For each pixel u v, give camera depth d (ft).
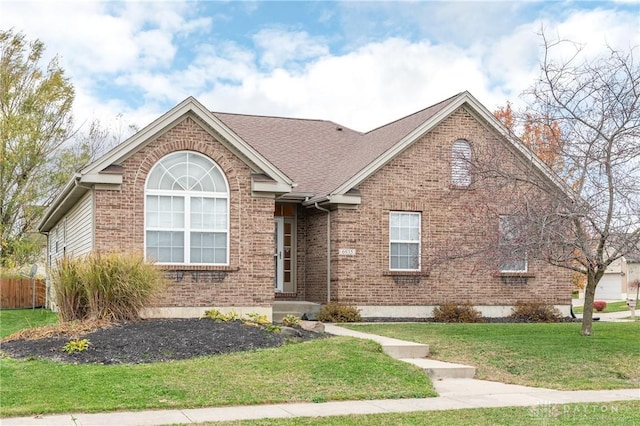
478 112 75.77
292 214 79.30
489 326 64.49
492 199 53.93
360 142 87.66
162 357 42.04
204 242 62.28
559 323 70.54
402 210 73.82
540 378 43.93
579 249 53.67
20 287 106.93
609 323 70.90
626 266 188.96
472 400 37.06
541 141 55.31
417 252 74.69
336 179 76.38
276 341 47.83
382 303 72.69
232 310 62.08
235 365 40.34
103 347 42.96
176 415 31.58
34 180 119.55
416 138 73.56
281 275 78.64
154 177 61.16
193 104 61.26
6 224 120.98
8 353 42.70
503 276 76.79
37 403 32.22
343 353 44.09
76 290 51.85
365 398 36.58
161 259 61.00
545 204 50.90
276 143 85.97
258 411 32.89
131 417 30.99
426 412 33.42
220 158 62.69
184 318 56.90
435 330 60.64
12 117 117.29
